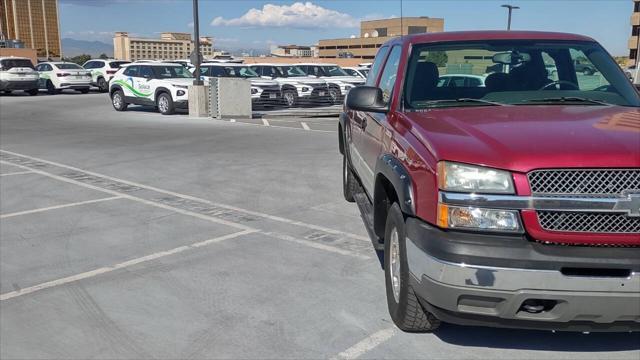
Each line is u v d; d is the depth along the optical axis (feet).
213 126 53.42
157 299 14.66
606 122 11.48
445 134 11.25
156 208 23.75
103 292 15.15
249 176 30.09
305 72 81.10
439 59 14.98
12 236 19.98
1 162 34.35
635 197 9.64
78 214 22.84
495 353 11.74
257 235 20.02
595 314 9.80
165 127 52.49
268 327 13.04
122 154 37.14
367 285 15.43
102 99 89.40
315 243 19.10
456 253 9.95
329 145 40.96
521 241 9.86
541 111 12.66
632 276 9.58
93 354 11.98
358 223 21.42
